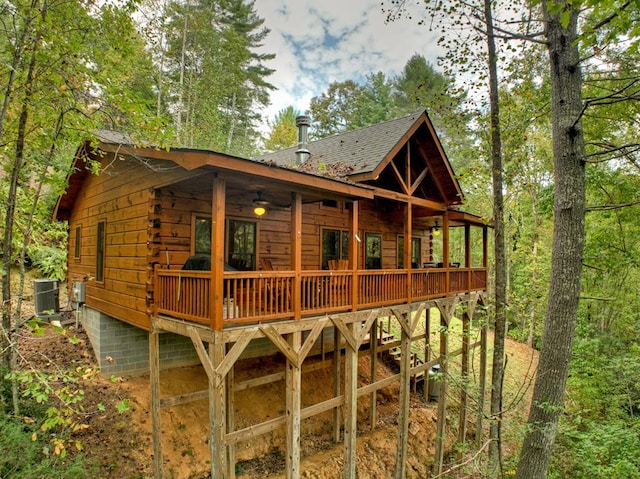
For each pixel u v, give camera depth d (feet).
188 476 23.08
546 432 18.65
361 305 24.22
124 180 25.52
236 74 71.05
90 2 20.31
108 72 21.33
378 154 29.89
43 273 47.52
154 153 19.12
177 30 62.23
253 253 28.76
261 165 17.24
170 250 23.49
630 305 43.04
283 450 27.99
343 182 21.50
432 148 33.88
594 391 33.94
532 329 60.49
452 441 35.22
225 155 15.83
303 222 32.91
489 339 59.57
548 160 45.21
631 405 33.45
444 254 35.04
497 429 23.13
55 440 16.28
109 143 21.85
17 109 21.18
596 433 24.97
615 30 11.62
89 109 21.49
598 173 32.89
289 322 19.35
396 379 27.22
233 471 24.44
